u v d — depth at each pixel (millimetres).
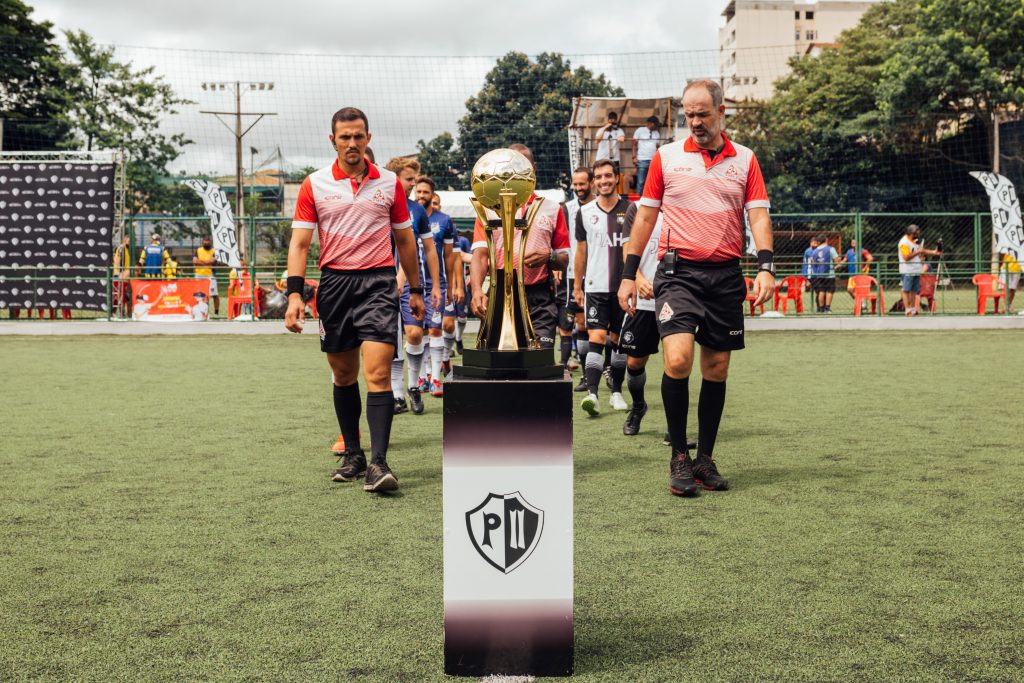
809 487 4184
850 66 41844
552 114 31516
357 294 4293
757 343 13352
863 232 33344
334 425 6188
